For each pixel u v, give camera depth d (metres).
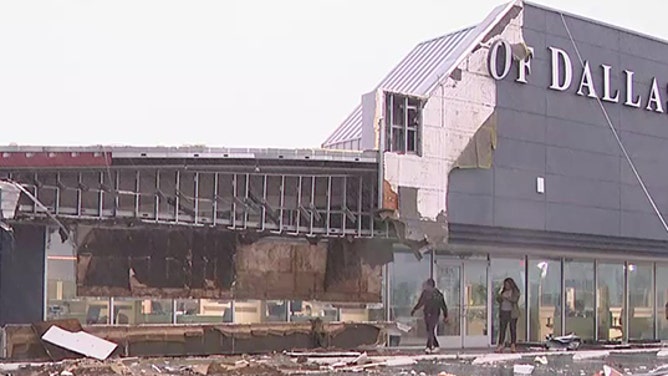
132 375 16.44
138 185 20.25
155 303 21.16
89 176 19.72
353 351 23.05
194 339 21.48
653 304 31.64
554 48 26.73
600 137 27.73
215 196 21.09
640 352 26.11
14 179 19.03
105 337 20.19
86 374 16.50
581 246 26.94
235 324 22.16
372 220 22.92
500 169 25.14
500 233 24.95
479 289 26.83
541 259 28.52
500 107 25.27
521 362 21.72
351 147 24.56
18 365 17.77
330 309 23.72
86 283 20.19
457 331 26.22
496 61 25.25
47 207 19.27
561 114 26.73
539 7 26.53
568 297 29.19
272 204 21.84
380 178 22.48
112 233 20.48
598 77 27.91
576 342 27.28
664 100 29.66
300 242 23.19
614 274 30.53
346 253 23.89
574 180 26.91
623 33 28.70
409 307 25.09
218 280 21.84
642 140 28.94
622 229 28.08
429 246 24.27
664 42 29.78
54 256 19.83
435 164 23.58
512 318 25.53
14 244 19.38
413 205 23.06
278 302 22.89
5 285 19.23
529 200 25.72
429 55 26.94
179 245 21.34
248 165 21.05
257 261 22.50
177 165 20.17
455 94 24.20
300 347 23.16
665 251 29.31
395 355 22.38
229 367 17.98
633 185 28.52
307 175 22.23
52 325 19.44
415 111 23.42
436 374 17.98
